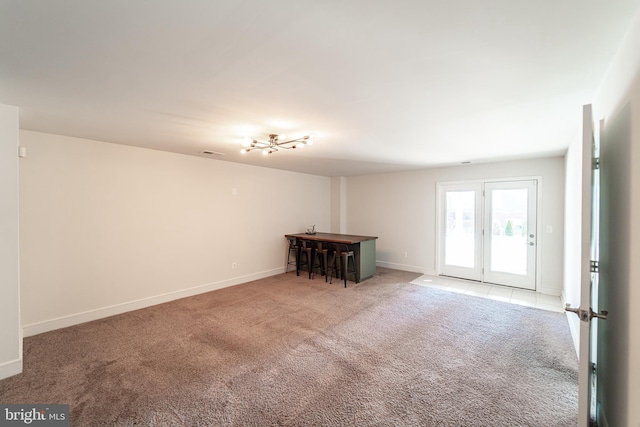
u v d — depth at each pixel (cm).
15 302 241
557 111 242
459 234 564
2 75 177
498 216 516
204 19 124
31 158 312
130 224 390
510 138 335
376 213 683
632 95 127
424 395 213
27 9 116
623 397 139
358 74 178
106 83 190
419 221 614
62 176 333
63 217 335
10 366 237
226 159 490
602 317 146
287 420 188
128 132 317
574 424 184
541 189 468
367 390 219
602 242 181
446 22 126
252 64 165
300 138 338
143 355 270
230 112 248
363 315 371
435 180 591
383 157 464
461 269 562
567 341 299
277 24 128
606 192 173
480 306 405
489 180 519
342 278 567
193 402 205
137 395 212
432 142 358
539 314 375
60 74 177
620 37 136
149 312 383
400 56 156
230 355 270
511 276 502
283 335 313
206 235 478
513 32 133
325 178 736
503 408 200
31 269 313
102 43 143
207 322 349
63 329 328
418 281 542
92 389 219
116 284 377
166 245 427
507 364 256
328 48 148
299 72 175
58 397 210
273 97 214
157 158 417
